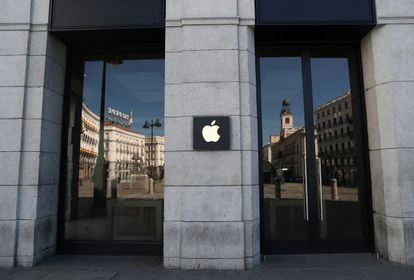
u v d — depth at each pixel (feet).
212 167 19.58
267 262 20.21
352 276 17.58
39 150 20.34
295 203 22.47
